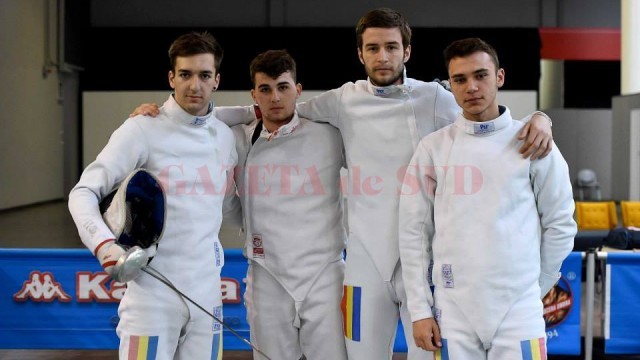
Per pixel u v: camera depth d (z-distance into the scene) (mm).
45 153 16141
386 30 2664
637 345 3830
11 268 3855
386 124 2750
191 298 2500
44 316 3867
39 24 15539
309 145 2916
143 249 2316
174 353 2545
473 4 17750
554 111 18406
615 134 15828
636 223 8125
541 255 2432
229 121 2986
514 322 2289
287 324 2939
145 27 17031
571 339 3881
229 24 17609
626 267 3820
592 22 17922
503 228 2314
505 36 17094
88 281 3850
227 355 4551
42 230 11508
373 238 2729
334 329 2887
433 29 17016
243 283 3863
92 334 3865
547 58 17672
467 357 2312
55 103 16641
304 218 2902
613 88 19625
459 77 2369
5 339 3871
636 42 15500
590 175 16906
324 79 17141
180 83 2516
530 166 2354
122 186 2299
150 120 2535
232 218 3156
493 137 2391
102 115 17219
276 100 2805
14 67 14281
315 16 17656
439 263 2391
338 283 2922
